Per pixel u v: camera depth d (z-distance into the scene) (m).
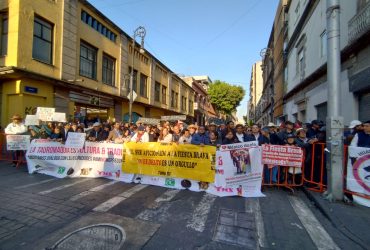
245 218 4.01
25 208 4.23
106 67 16.42
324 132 5.77
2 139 8.73
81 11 13.59
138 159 6.27
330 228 3.70
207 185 5.53
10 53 9.83
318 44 11.65
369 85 6.71
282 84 21.62
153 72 24.67
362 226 3.63
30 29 10.27
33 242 3.08
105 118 16.42
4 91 10.61
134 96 15.03
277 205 4.69
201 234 3.40
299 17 15.86
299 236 3.41
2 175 6.64
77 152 6.87
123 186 5.86
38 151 6.96
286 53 19.94
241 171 5.42
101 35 15.47
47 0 11.12
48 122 9.07
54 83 11.41
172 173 5.87
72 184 5.93
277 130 7.57
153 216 4.00
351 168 4.72
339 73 4.85
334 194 4.71
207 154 5.56
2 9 10.13
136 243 3.09
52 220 3.75
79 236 3.25
